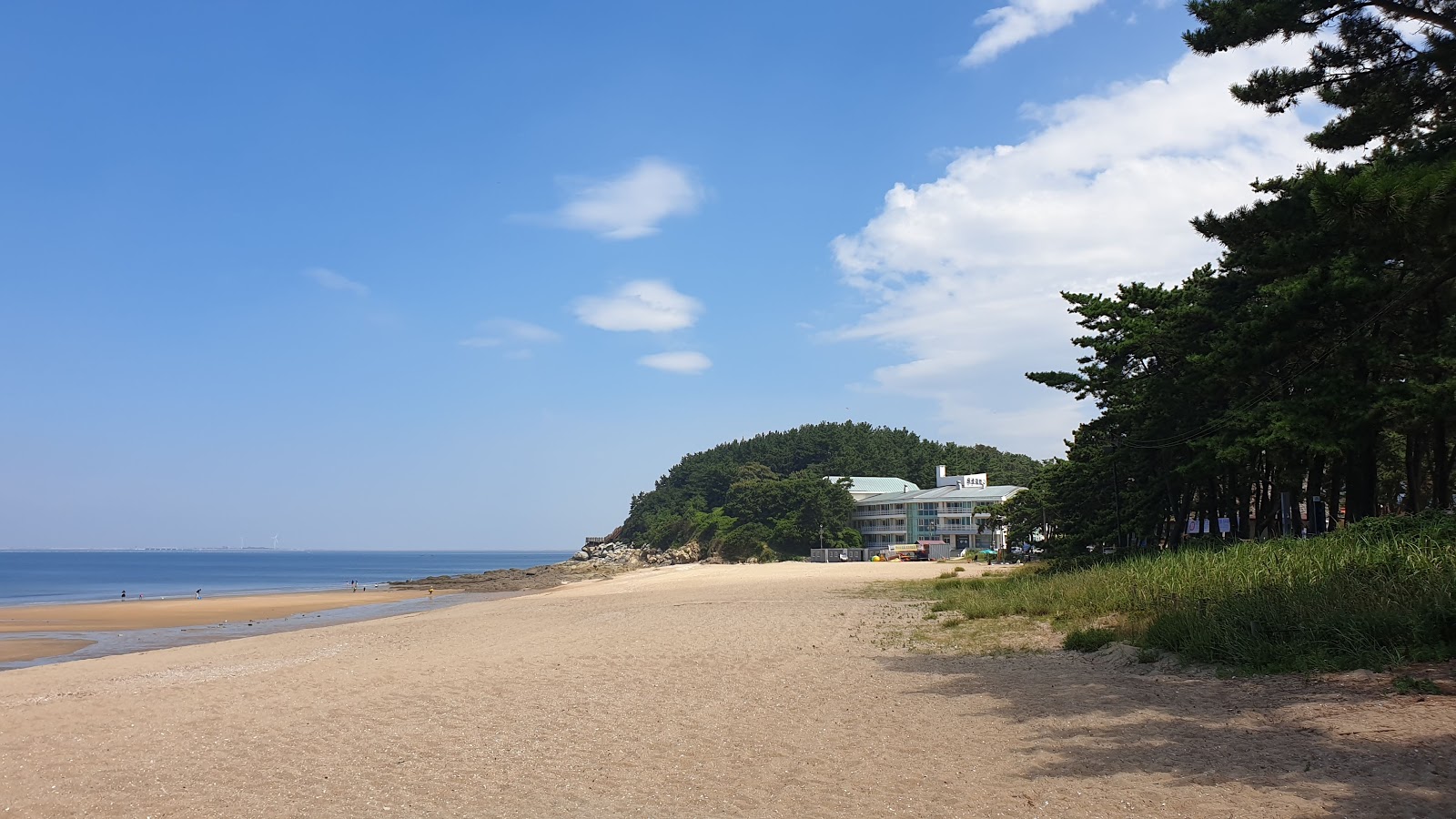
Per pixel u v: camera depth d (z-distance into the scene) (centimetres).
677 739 980
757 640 1853
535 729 1063
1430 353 1898
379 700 1326
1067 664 1351
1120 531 3703
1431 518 1867
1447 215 1069
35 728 1291
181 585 10769
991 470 15862
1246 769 720
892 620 2158
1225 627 1248
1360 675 1005
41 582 11662
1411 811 583
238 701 1423
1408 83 1570
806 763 853
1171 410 3250
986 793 719
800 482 12950
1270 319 1688
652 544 15888
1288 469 2822
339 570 18950
